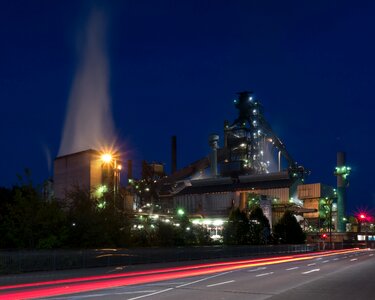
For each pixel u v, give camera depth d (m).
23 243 35.66
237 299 16.31
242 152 138.00
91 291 18.83
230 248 52.19
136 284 22.00
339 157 139.00
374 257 56.06
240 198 111.88
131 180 126.88
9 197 48.66
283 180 127.38
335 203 144.50
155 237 50.78
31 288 20.06
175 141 165.75
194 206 131.62
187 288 20.11
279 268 34.62
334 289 19.70
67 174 66.62
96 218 39.56
